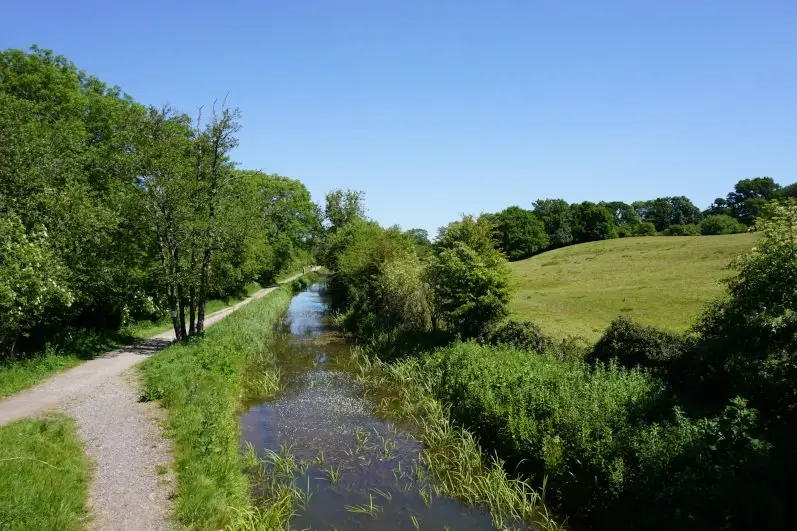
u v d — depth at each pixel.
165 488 11.05
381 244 37.28
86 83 36.44
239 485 11.92
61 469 11.10
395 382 22.66
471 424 16.38
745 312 13.03
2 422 13.85
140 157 24.59
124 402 16.58
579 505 11.35
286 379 23.72
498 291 22.83
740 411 9.89
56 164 24.06
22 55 30.83
